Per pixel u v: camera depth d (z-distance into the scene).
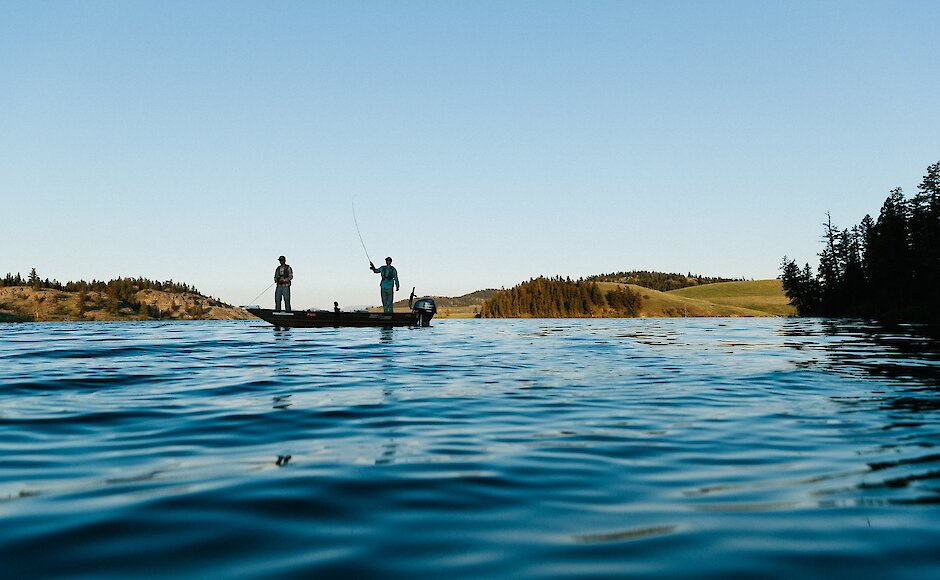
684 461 4.79
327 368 11.73
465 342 20.27
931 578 2.58
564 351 16.73
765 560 2.80
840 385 9.20
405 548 2.99
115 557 2.87
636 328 39.75
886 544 2.97
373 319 28.22
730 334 27.95
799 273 113.62
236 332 26.31
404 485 4.13
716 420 6.51
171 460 4.87
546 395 8.38
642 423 6.40
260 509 3.61
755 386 9.21
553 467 4.63
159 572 2.70
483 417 6.77
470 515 3.51
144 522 3.37
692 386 9.26
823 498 3.76
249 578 2.63
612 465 4.68
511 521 3.40
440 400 7.93
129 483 4.19
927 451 4.97
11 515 3.48
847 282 96.25
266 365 12.20
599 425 6.31
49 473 4.46
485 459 4.89
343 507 3.66
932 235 74.12
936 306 64.44
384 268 28.05
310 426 6.28
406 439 5.68
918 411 6.89
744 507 3.61
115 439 5.66
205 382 9.59
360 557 2.88
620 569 2.71
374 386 9.26
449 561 2.82
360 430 6.08
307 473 4.45
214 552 2.94
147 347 16.48
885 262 82.31
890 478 4.19
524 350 17.02
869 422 6.27
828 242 102.06
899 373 10.66
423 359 13.77
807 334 26.80
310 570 2.72
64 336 23.81
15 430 6.04
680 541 3.05
